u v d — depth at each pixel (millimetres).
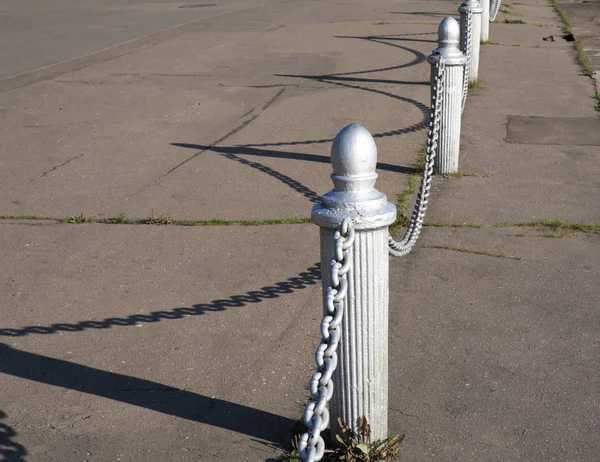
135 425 3404
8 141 7973
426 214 5812
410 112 8727
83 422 3434
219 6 19906
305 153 7371
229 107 9180
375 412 3049
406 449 3191
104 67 11672
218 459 3162
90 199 6285
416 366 3801
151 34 15078
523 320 4246
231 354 3957
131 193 6398
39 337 4176
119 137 8039
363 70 11133
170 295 4633
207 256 5168
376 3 20109
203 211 5977
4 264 5109
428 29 15141
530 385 3637
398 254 4480
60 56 12766
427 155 4875
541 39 14117
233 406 3520
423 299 4488
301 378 3729
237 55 12492
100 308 4496
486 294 4551
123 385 3713
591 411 3436
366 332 2926
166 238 5484
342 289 2506
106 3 20922
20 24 16844
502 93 9820
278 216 5844
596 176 6711
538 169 6902
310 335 4121
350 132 2773
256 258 5117
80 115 8953
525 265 4941
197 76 10906
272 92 9859
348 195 2789
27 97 9852
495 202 6074
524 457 3145
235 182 6609
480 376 3713
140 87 10281
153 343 4090
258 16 17609
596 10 19094
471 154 7344
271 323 4262
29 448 3264
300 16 17500
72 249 5332
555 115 8789
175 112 9000
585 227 5555
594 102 9406
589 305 4410
